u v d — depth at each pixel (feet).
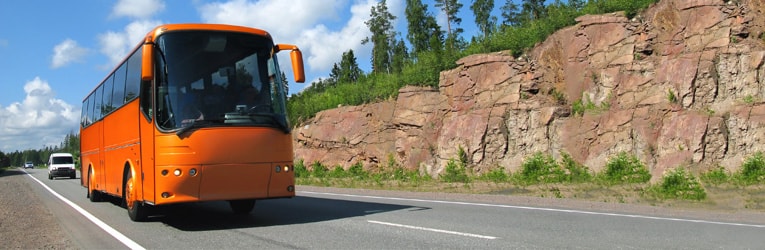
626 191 64.54
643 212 41.75
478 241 28.22
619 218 37.55
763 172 63.57
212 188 33.35
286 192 35.73
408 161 107.65
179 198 32.68
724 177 66.23
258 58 36.17
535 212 42.04
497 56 101.19
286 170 35.58
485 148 94.17
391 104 120.37
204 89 33.96
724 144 70.28
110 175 47.73
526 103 93.61
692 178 62.54
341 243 28.37
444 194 62.03
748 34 75.41
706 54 76.59
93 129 59.62
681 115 74.69
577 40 91.91
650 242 27.30
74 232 35.40
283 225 36.24
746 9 76.54
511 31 109.19
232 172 33.60
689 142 72.18
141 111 36.06
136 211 39.09
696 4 80.59
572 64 91.56
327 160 125.18
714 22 78.13
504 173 88.79
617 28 87.81
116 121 45.24
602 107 84.64
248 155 34.06
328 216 41.14
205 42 34.91
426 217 39.24
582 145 83.41
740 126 70.33
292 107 150.00
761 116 69.36
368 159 118.01
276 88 36.29
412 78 120.37
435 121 107.55
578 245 26.63
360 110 126.52
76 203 59.67
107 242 30.73
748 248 25.46
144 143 35.17
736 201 53.16
